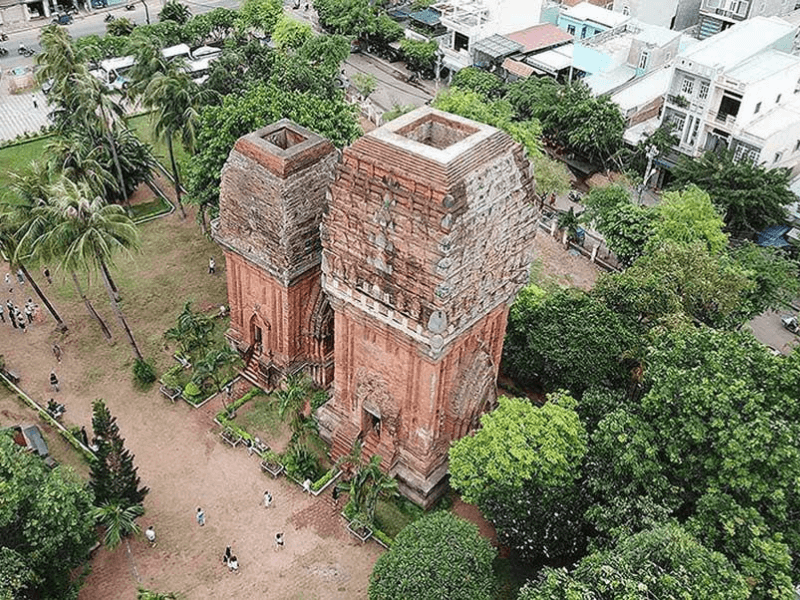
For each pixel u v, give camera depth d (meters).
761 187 77.44
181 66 81.31
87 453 55.31
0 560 40.84
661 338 50.06
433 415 48.09
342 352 50.41
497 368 52.78
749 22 93.25
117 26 119.44
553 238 83.25
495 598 46.19
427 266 41.69
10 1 124.69
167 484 53.28
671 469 43.84
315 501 52.44
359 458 50.41
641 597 34.56
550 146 97.56
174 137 79.19
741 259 69.31
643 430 44.06
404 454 51.00
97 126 80.00
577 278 77.25
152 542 49.34
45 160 74.81
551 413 45.59
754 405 41.44
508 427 45.09
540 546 45.06
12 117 100.62
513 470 43.59
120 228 58.12
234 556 48.03
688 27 126.31
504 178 42.66
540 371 57.66
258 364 60.28
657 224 71.00
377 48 123.12
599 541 42.53
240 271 57.75
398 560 42.53
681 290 59.47
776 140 82.81
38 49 118.38
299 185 51.22
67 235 56.56
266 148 51.03
